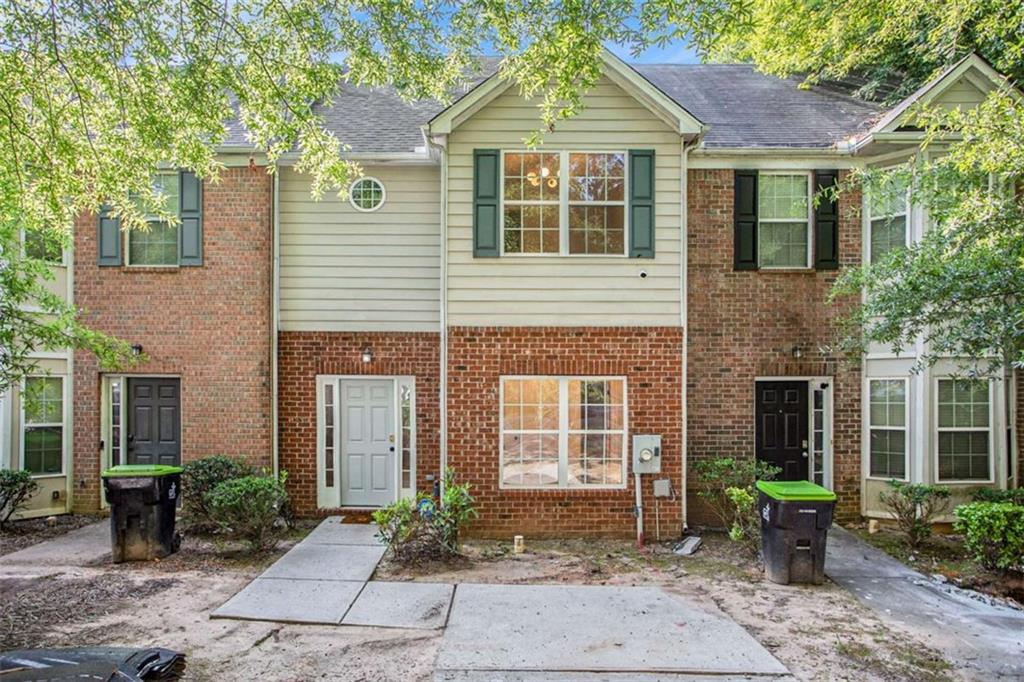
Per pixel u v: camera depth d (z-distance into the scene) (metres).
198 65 5.92
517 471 8.27
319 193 7.19
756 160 9.20
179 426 9.27
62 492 9.14
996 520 6.61
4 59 5.53
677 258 8.30
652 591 6.23
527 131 8.26
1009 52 6.62
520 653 4.83
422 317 9.32
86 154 6.22
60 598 5.91
